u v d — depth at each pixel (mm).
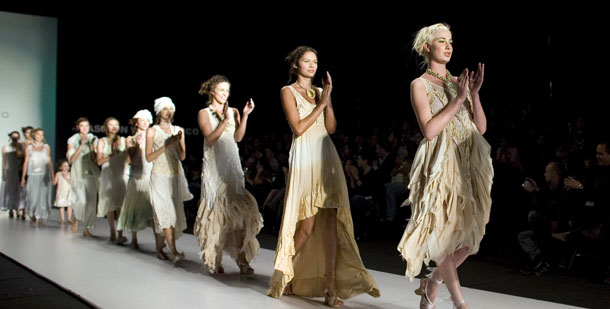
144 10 10727
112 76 11320
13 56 11234
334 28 9078
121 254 5297
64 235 6812
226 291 3707
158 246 5035
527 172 6512
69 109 11398
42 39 11406
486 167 2715
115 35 11188
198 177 9164
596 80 6965
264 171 7949
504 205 6504
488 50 7863
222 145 4262
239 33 10180
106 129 6312
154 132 4879
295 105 3389
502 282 4156
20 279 4258
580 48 7070
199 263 4797
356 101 9414
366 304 3328
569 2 7023
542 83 7457
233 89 10617
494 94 8062
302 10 9312
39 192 7949
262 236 6895
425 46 2811
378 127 8938
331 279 3318
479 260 5039
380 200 6934
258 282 4000
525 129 7180
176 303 3375
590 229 4332
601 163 4379
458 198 2639
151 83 11172
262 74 10148
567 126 6461
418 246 2635
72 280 4074
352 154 8109
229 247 4320
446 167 2627
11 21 11195
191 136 11133
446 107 2551
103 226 7770
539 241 4512
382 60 8680
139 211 5590
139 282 3996
